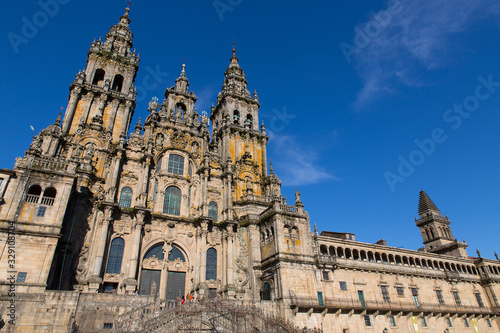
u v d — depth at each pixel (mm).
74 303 29609
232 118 60688
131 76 54156
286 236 43688
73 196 38594
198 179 51406
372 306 45875
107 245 40281
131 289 38062
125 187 45156
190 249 45719
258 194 54156
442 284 57125
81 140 44906
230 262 45312
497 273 65125
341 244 49281
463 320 55531
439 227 77875
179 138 53000
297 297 39844
